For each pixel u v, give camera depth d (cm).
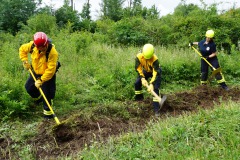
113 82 532
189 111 428
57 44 743
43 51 363
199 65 639
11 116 404
